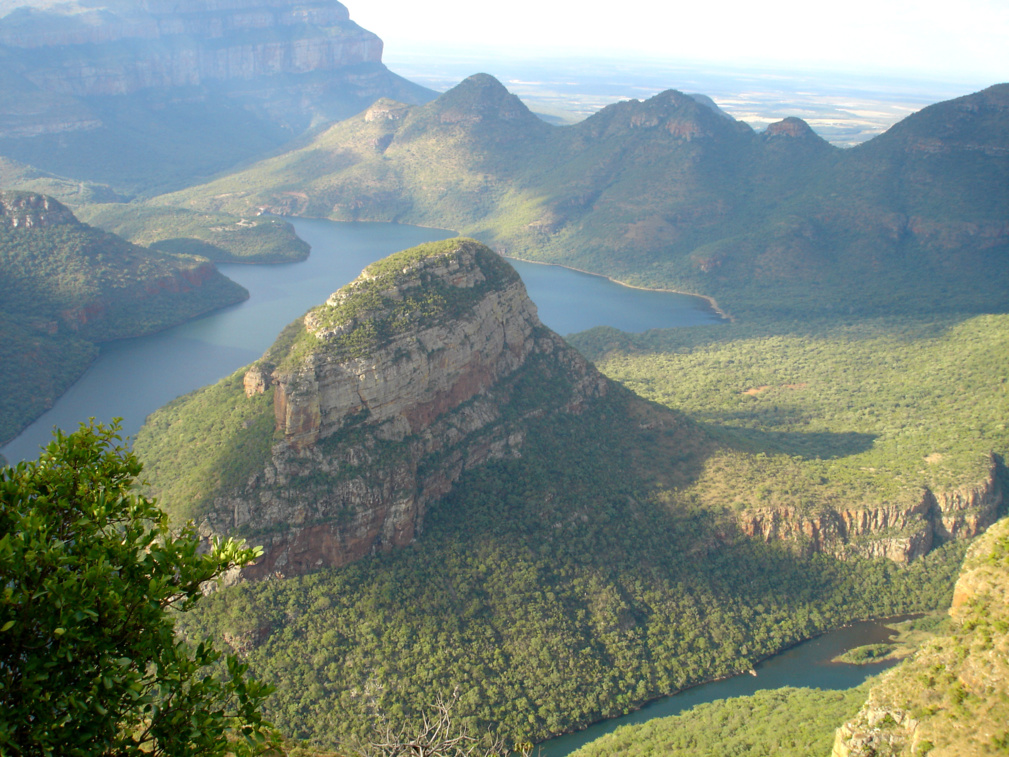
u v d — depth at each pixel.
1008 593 61.75
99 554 26.80
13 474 28.38
